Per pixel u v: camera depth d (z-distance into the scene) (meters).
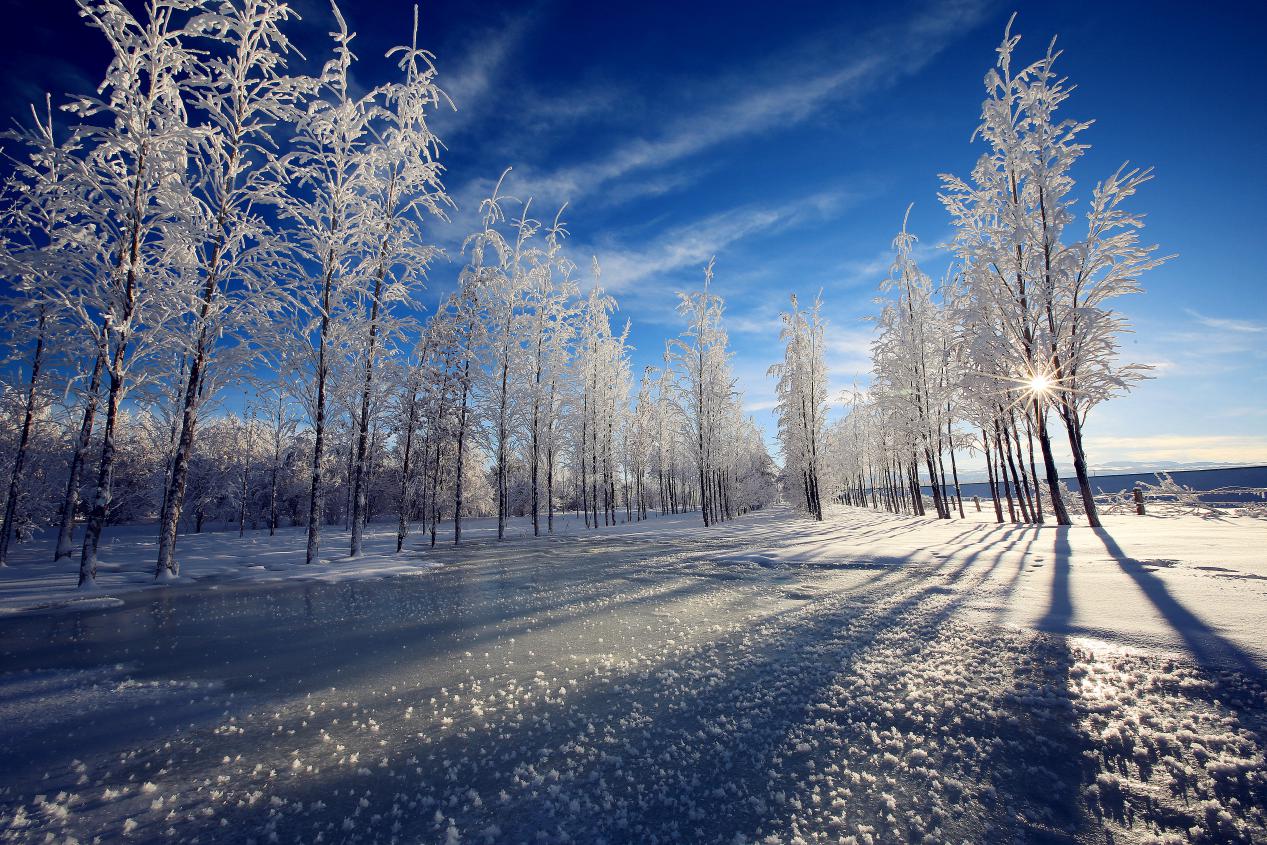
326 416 15.72
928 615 5.87
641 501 39.12
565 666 4.80
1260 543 8.62
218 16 12.19
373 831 2.39
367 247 16.08
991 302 16.06
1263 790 2.33
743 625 6.02
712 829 2.29
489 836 2.30
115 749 3.40
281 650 5.81
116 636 6.66
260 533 29.81
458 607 8.06
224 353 13.09
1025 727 3.12
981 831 2.19
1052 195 14.67
